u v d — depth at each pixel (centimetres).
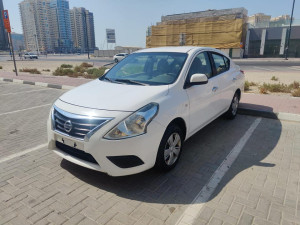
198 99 378
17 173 339
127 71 410
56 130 311
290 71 1816
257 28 4391
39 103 780
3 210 264
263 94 838
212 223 243
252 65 2578
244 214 256
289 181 316
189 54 398
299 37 4088
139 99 300
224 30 4609
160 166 319
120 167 282
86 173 339
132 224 243
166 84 344
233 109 568
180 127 356
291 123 548
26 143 448
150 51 446
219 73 474
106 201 279
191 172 341
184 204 273
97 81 400
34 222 246
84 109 292
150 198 284
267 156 387
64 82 1170
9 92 981
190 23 4972
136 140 277
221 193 292
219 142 444
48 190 300
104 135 272
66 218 252
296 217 251
